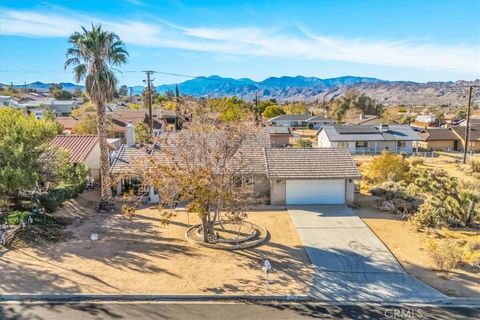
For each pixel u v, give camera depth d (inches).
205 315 525.0
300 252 748.0
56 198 924.6
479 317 523.8
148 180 757.3
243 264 690.2
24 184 811.4
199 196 720.3
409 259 714.2
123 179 1091.9
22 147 839.1
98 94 953.5
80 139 1295.5
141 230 863.1
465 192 925.2
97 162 1311.5
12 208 900.0
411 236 836.0
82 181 1107.3
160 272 650.2
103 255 717.3
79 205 1021.2
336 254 737.0
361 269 671.8
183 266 676.1
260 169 1082.7
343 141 2404.0
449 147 2564.0
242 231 852.6
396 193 1113.4
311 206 1063.0
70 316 517.0
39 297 561.3
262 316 524.4
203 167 729.6
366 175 1421.0
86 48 915.4
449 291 594.6
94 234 804.6
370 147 2442.2
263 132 1242.6
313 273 656.4
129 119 2460.6
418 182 982.4
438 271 664.4
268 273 651.5
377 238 821.9
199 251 745.6
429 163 1984.5
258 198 1087.0
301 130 3560.5
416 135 2495.1
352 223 921.5
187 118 1108.5
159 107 3302.2
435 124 3609.7
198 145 773.3
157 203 1084.5
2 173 784.9
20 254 704.4
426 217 897.5
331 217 968.3
